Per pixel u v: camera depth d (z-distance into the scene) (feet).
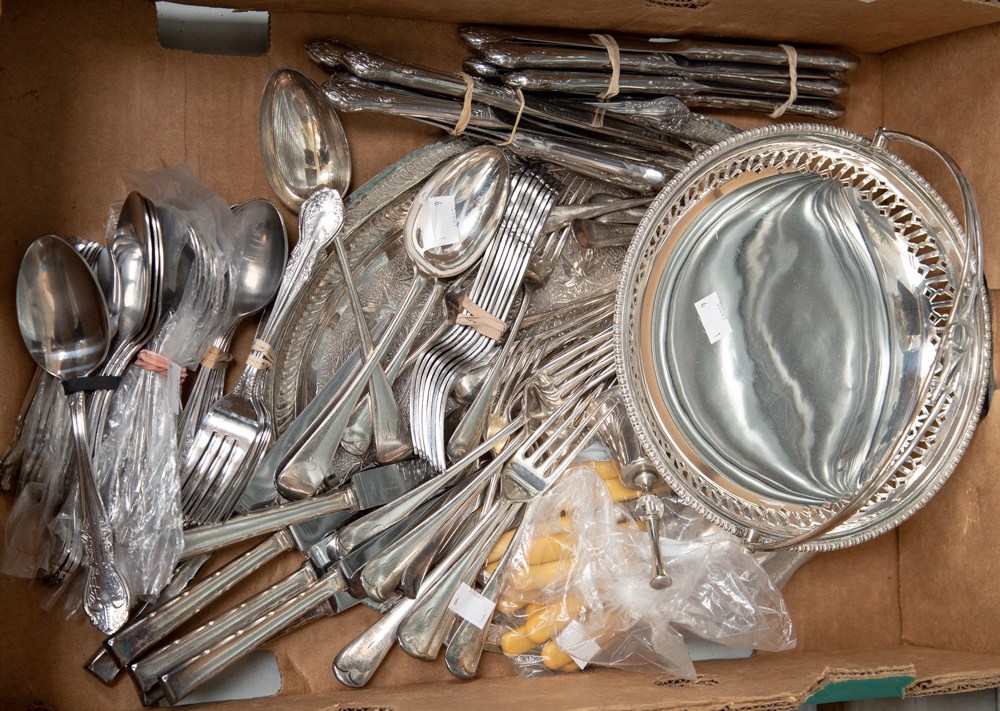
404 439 2.52
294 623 2.52
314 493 2.49
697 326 2.74
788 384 2.82
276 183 2.63
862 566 3.17
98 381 2.27
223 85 2.60
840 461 2.85
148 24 2.53
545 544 2.66
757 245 2.84
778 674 2.56
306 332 2.61
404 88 2.49
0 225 2.32
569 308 2.88
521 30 2.70
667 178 2.77
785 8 2.63
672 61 2.76
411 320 2.76
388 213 2.70
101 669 2.36
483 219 2.71
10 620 2.31
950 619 2.99
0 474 2.24
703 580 2.74
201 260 2.40
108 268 2.36
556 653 2.64
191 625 2.51
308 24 2.64
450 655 2.61
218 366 2.49
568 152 2.72
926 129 3.07
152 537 2.28
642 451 2.66
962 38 2.91
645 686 2.46
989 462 2.83
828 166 2.71
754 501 2.70
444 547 2.66
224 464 2.38
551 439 2.69
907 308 2.87
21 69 2.39
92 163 2.48
